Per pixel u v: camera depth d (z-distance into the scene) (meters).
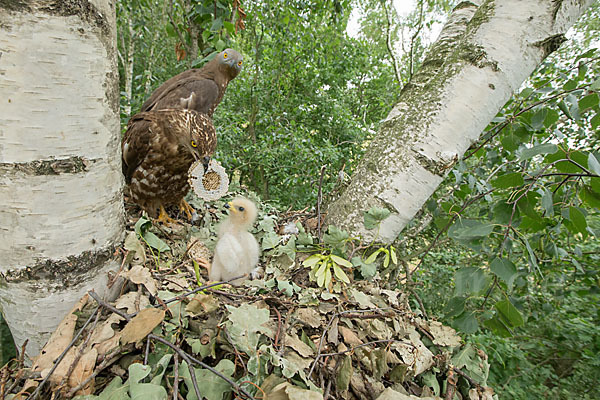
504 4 0.46
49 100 0.30
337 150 1.80
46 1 0.28
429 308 1.19
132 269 0.38
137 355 0.32
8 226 0.31
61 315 0.34
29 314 0.33
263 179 2.17
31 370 0.29
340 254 0.50
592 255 0.88
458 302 0.48
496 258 0.43
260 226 0.64
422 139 0.48
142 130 0.60
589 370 0.99
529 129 0.57
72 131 0.31
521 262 0.83
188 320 0.36
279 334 0.37
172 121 0.60
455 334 0.44
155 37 1.99
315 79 2.01
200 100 0.85
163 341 0.30
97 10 0.32
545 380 1.05
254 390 0.30
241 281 0.51
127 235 0.42
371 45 2.62
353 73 2.26
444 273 1.25
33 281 0.33
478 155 0.73
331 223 0.54
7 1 0.27
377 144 0.53
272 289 0.47
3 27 0.28
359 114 2.54
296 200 1.92
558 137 0.57
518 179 0.47
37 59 0.29
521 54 0.45
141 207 0.68
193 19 1.09
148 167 0.62
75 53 0.30
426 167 0.48
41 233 0.32
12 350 0.64
